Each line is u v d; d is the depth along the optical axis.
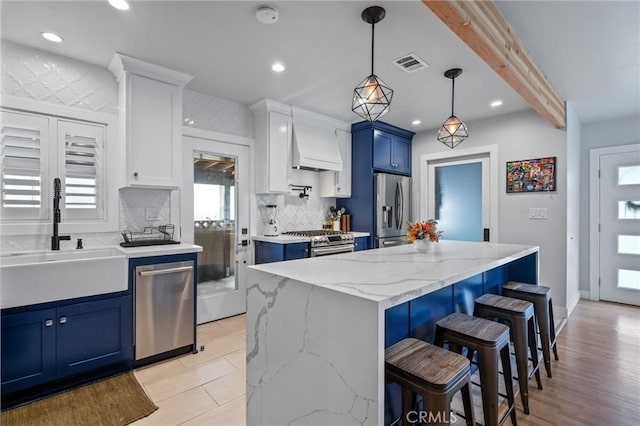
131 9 1.94
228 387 2.14
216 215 3.46
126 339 2.30
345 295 1.19
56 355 2.03
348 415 1.17
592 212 4.35
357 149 4.52
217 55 2.52
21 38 2.26
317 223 4.52
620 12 1.98
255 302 1.64
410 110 3.84
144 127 2.63
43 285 1.96
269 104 3.54
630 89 3.21
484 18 1.77
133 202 2.87
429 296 1.73
